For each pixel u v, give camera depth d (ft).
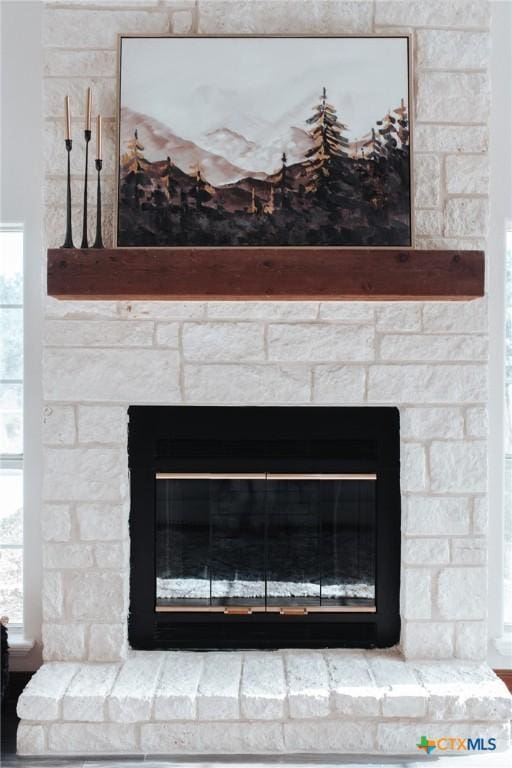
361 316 8.30
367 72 8.15
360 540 8.74
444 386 8.30
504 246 8.86
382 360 8.31
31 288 8.89
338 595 8.75
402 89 8.14
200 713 7.48
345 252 7.55
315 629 8.74
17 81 8.82
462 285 7.58
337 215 8.10
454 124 8.25
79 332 8.29
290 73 8.14
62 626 8.29
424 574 8.32
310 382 8.30
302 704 7.47
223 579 8.75
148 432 8.63
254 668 8.13
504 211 8.86
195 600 8.73
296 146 8.13
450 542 8.34
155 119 8.13
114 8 8.24
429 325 8.30
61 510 8.30
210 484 8.75
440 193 8.26
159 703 7.48
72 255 7.55
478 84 8.24
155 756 7.64
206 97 8.14
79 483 8.30
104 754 7.64
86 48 8.23
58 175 8.27
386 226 8.09
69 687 7.68
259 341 8.29
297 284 7.55
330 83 8.14
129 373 8.30
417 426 8.32
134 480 8.64
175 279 7.55
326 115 8.13
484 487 8.32
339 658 8.37
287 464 8.62
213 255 7.55
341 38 8.16
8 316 9.36
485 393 8.30
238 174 8.11
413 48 8.21
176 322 8.30
